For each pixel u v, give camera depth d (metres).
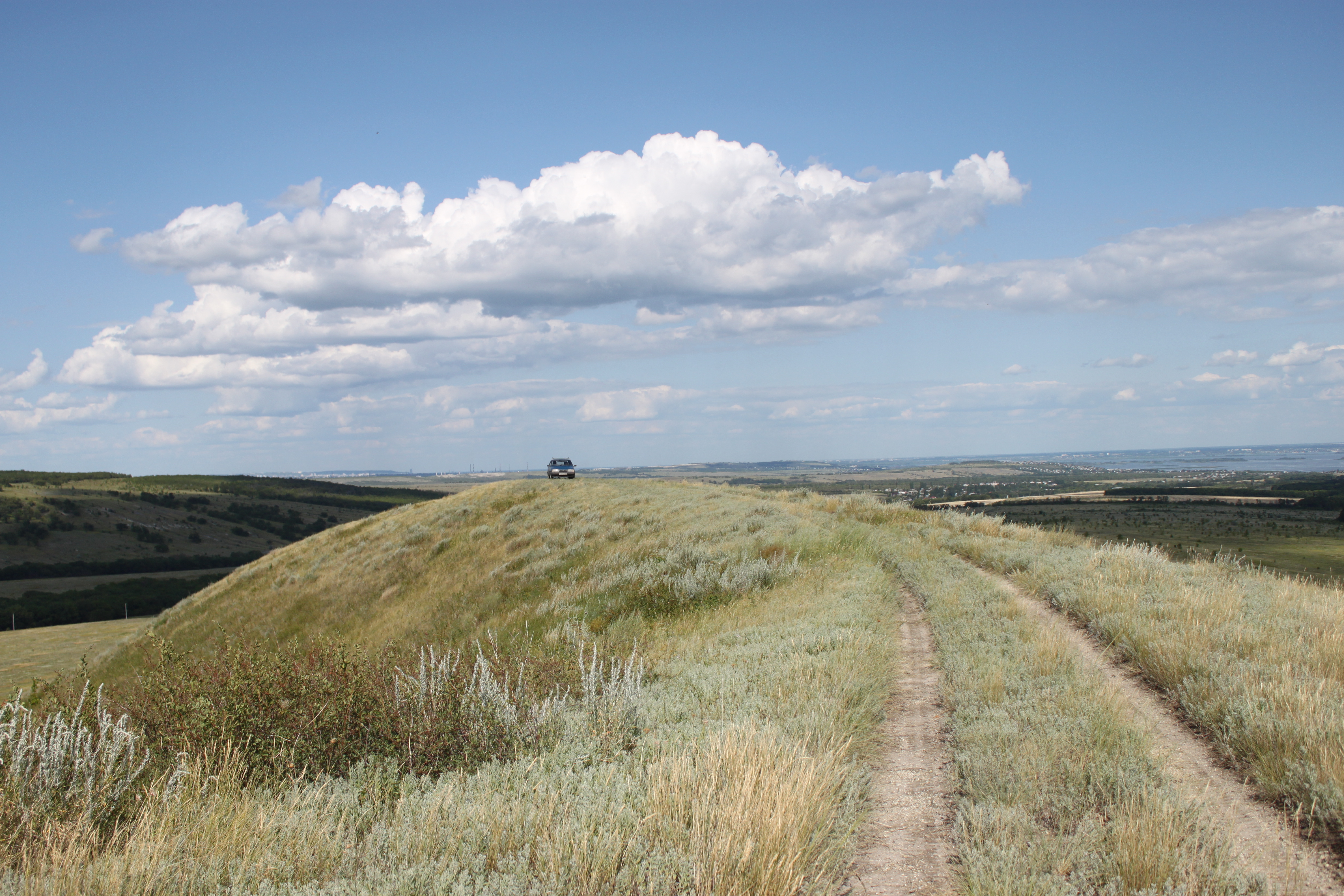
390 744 6.34
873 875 4.30
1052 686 7.04
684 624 13.63
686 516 27.00
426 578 30.66
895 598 13.52
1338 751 4.88
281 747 6.09
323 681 6.59
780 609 12.95
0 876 3.83
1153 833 4.12
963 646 8.99
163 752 5.90
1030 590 13.10
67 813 4.64
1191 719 6.48
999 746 5.64
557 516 33.03
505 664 8.20
